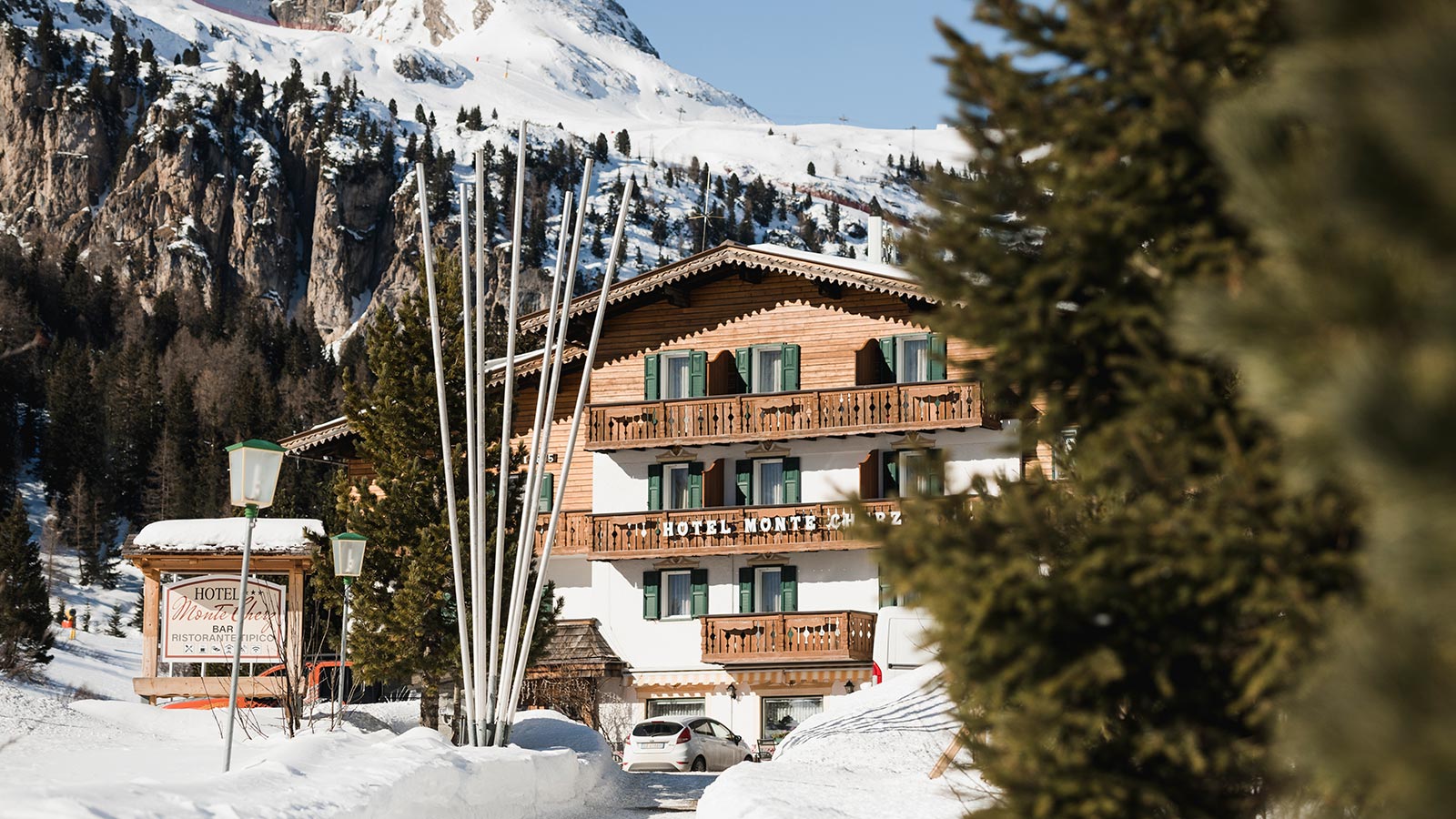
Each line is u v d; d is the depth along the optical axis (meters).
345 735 16.59
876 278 34.78
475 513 20.02
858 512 6.60
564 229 20.94
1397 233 3.27
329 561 23.22
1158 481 6.16
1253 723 6.01
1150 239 6.61
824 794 14.98
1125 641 6.16
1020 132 6.64
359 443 23.27
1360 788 4.36
